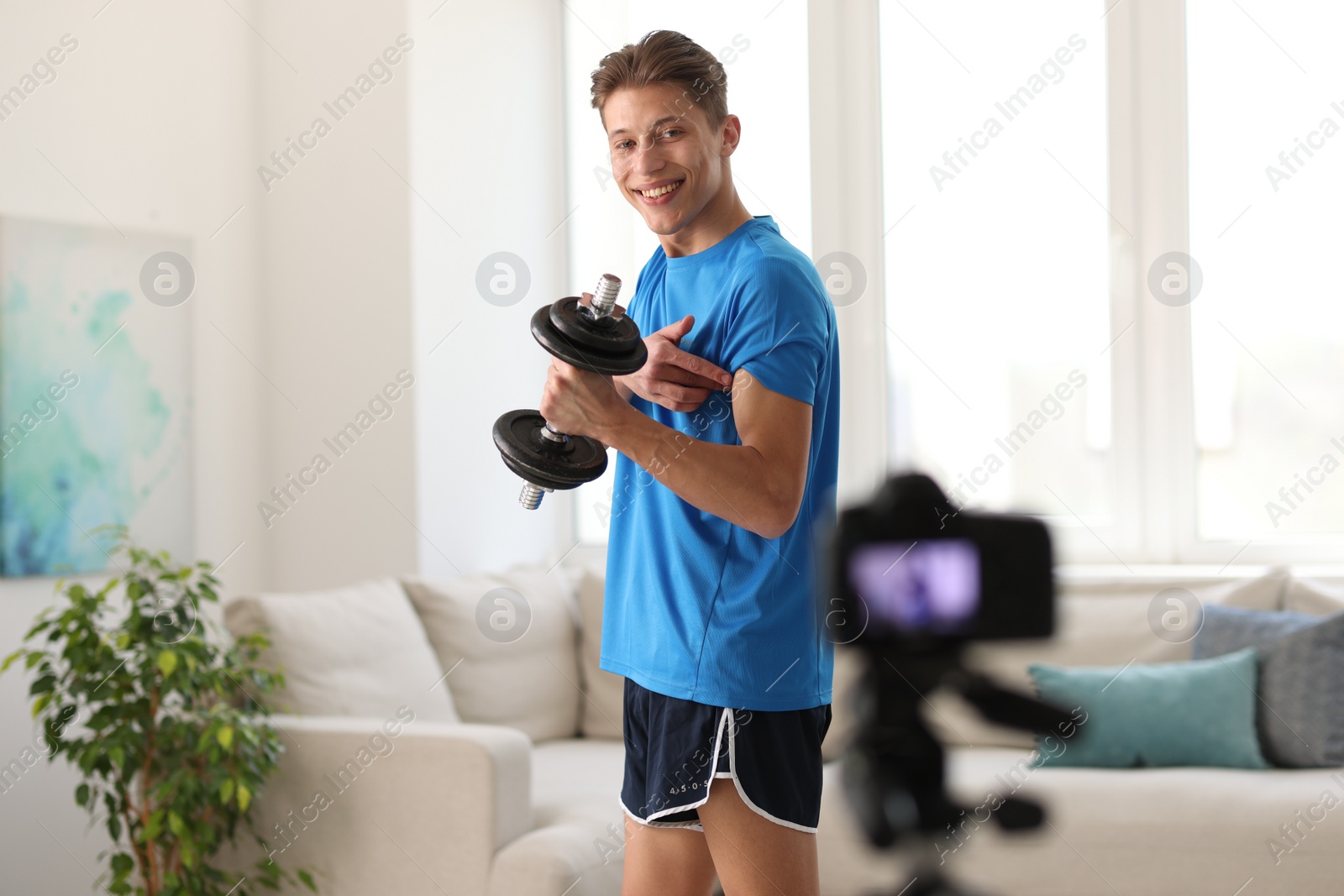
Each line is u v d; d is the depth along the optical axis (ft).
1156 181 10.93
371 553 10.89
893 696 7.82
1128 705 8.52
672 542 4.33
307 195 11.23
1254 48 10.64
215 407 10.85
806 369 4.12
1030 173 11.29
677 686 4.25
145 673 7.29
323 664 8.34
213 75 10.91
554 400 3.94
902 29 11.57
